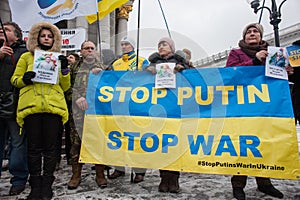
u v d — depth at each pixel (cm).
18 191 306
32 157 275
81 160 308
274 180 362
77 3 465
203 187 333
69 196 297
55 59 279
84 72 334
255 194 302
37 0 475
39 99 271
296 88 324
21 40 326
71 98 344
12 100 292
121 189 323
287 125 271
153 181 359
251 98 286
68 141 471
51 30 291
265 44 312
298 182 351
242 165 271
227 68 299
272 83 286
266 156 267
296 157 261
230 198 291
